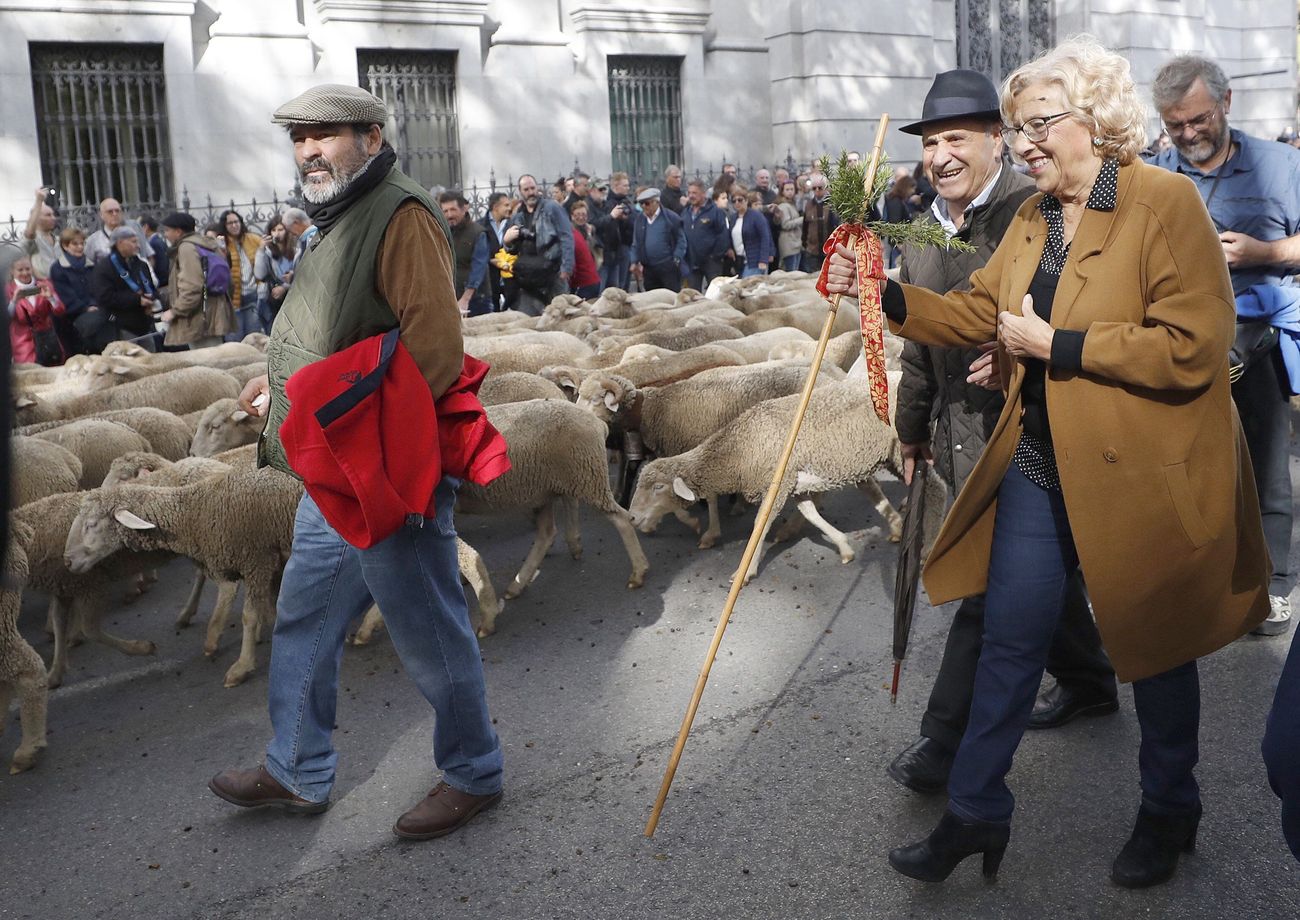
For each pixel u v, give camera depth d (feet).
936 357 10.98
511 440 16.57
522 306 38.75
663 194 51.19
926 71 68.33
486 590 16.01
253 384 12.38
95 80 50.65
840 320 31.81
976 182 10.77
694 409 20.56
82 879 10.64
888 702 13.23
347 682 14.87
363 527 9.62
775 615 16.28
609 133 61.82
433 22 56.24
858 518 20.81
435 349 9.87
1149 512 8.68
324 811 11.55
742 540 19.95
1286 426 14.30
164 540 14.92
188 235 35.12
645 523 17.66
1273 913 9.09
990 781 9.23
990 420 10.65
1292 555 17.37
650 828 10.41
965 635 10.82
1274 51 83.71
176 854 10.98
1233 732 11.94
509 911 9.74
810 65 65.21
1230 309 8.39
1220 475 8.77
